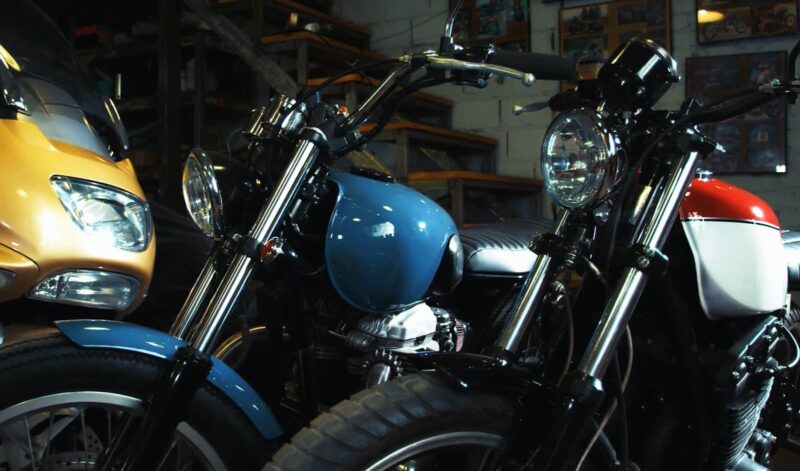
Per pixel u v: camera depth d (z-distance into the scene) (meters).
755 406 1.36
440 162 3.93
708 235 1.33
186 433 1.09
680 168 1.12
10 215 1.15
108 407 1.04
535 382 1.06
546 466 0.99
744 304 1.33
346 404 1.01
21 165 1.20
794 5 3.68
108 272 1.25
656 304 1.29
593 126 1.02
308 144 1.16
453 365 1.03
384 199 1.32
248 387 1.15
